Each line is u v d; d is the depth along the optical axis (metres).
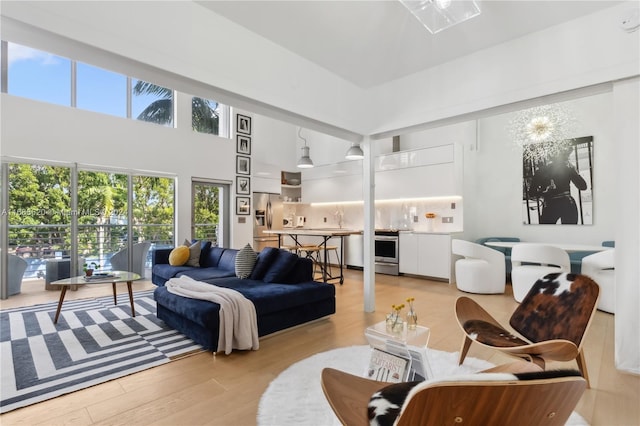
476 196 6.56
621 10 2.35
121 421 1.81
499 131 6.29
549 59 2.66
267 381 2.24
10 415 1.85
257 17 2.56
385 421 1.05
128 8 2.07
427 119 3.38
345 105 3.64
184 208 6.49
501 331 2.27
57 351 2.72
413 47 3.00
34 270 4.97
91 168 5.43
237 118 7.41
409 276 6.38
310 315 3.37
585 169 5.31
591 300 1.97
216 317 2.67
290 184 8.78
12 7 1.66
